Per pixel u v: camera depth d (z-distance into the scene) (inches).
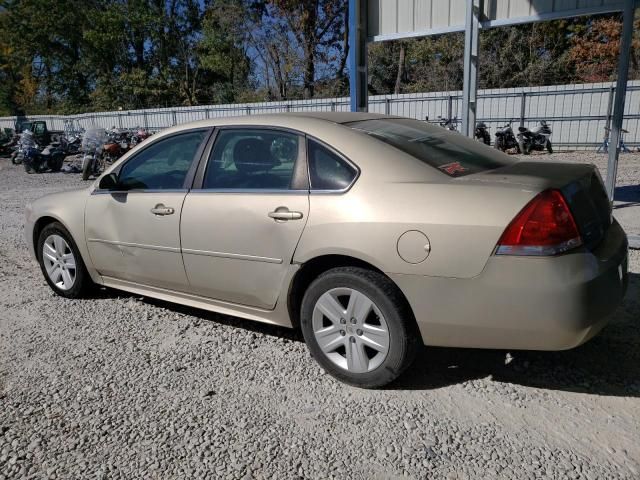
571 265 105.3
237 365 141.5
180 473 101.0
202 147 155.0
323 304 129.1
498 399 120.4
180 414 120.0
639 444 103.7
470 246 109.3
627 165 533.0
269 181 138.9
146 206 161.2
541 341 108.3
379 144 128.7
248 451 106.5
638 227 265.1
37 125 1023.0
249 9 1381.6
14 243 292.8
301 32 1288.1
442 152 134.3
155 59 1668.3
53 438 113.1
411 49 1234.6
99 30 1606.8
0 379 138.7
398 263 116.0
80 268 188.7
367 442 107.6
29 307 189.2
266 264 136.8
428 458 101.9
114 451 108.3
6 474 102.5
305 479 98.0
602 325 111.8
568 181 115.7
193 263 152.2
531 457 101.0
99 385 133.9
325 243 124.8
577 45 1078.4
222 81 1649.9
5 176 649.0
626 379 126.4
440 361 138.4
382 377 122.8
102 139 642.2
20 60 1855.3
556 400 119.2
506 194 109.8
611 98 647.8
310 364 140.3
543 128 649.6
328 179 129.0
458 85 1171.9
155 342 157.1
